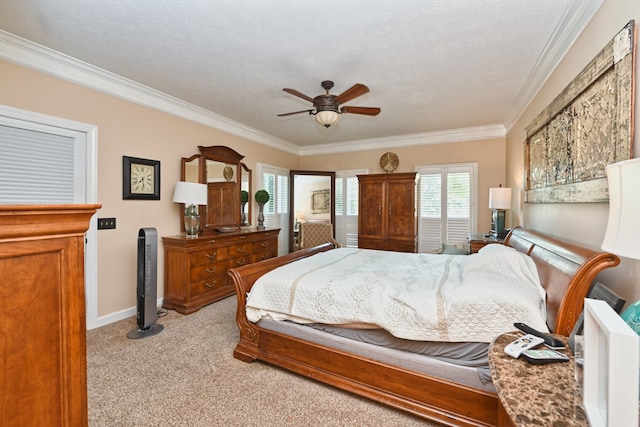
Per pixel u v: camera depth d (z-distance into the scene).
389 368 1.76
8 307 0.67
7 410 0.67
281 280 2.18
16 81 2.38
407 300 1.74
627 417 0.59
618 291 1.49
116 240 3.09
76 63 2.65
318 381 2.03
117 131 3.09
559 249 1.84
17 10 1.95
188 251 3.33
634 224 0.77
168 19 2.05
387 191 5.07
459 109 3.92
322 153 6.34
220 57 2.58
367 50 2.45
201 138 4.12
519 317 1.50
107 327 2.93
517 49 2.41
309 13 1.97
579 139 1.87
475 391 1.54
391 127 4.84
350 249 3.54
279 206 5.88
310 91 3.34
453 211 5.10
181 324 3.01
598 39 1.72
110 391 1.92
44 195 2.56
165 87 3.25
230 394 1.90
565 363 0.98
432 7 1.91
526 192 3.22
